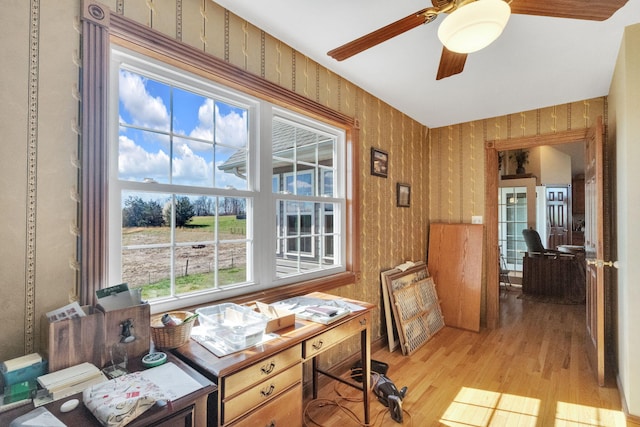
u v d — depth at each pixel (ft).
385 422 6.45
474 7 3.87
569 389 7.68
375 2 5.64
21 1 3.73
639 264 6.42
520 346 10.32
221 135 6.32
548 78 8.75
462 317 12.00
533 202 20.26
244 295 6.27
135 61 4.87
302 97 7.31
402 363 9.11
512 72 8.37
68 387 3.13
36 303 3.82
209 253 7.64
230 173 6.47
